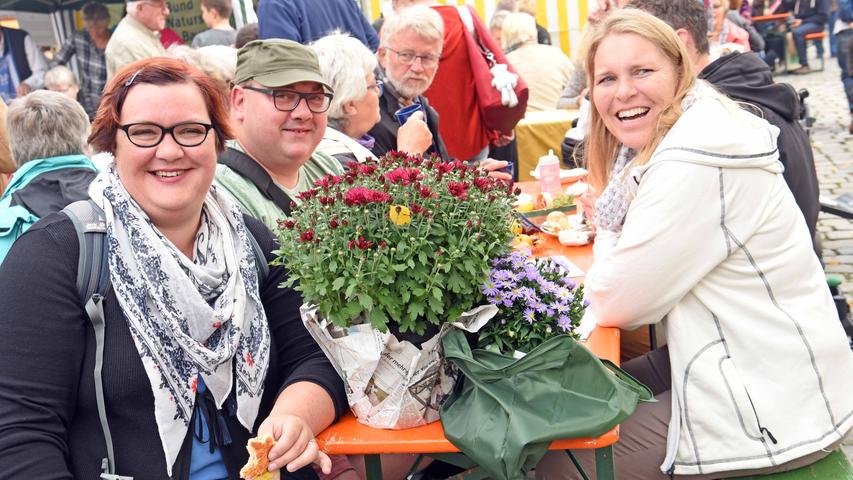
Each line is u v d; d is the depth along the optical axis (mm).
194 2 7633
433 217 1817
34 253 1785
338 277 1782
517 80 4910
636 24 2355
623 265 2207
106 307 1826
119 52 6152
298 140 2666
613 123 2473
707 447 2121
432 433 1873
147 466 1854
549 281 2020
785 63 13578
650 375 2369
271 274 2170
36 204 2957
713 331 2180
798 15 13289
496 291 1888
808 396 2117
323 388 1965
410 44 3953
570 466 2301
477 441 1753
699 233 2135
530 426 1736
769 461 2070
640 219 2184
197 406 1915
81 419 1847
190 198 1915
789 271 2170
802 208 3031
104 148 1921
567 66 6715
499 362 1836
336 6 4723
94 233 1832
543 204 3873
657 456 2258
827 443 2096
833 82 12328
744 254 2154
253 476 1747
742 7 9375
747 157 2113
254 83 2594
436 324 1846
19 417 1712
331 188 1953
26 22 7883
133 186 1901
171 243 1917
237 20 6941
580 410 1756
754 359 2141
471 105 4988
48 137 3047
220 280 1959
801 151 3014
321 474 2322
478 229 1872
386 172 1951
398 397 1869
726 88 3000
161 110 1852
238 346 1972
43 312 1755
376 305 1796
